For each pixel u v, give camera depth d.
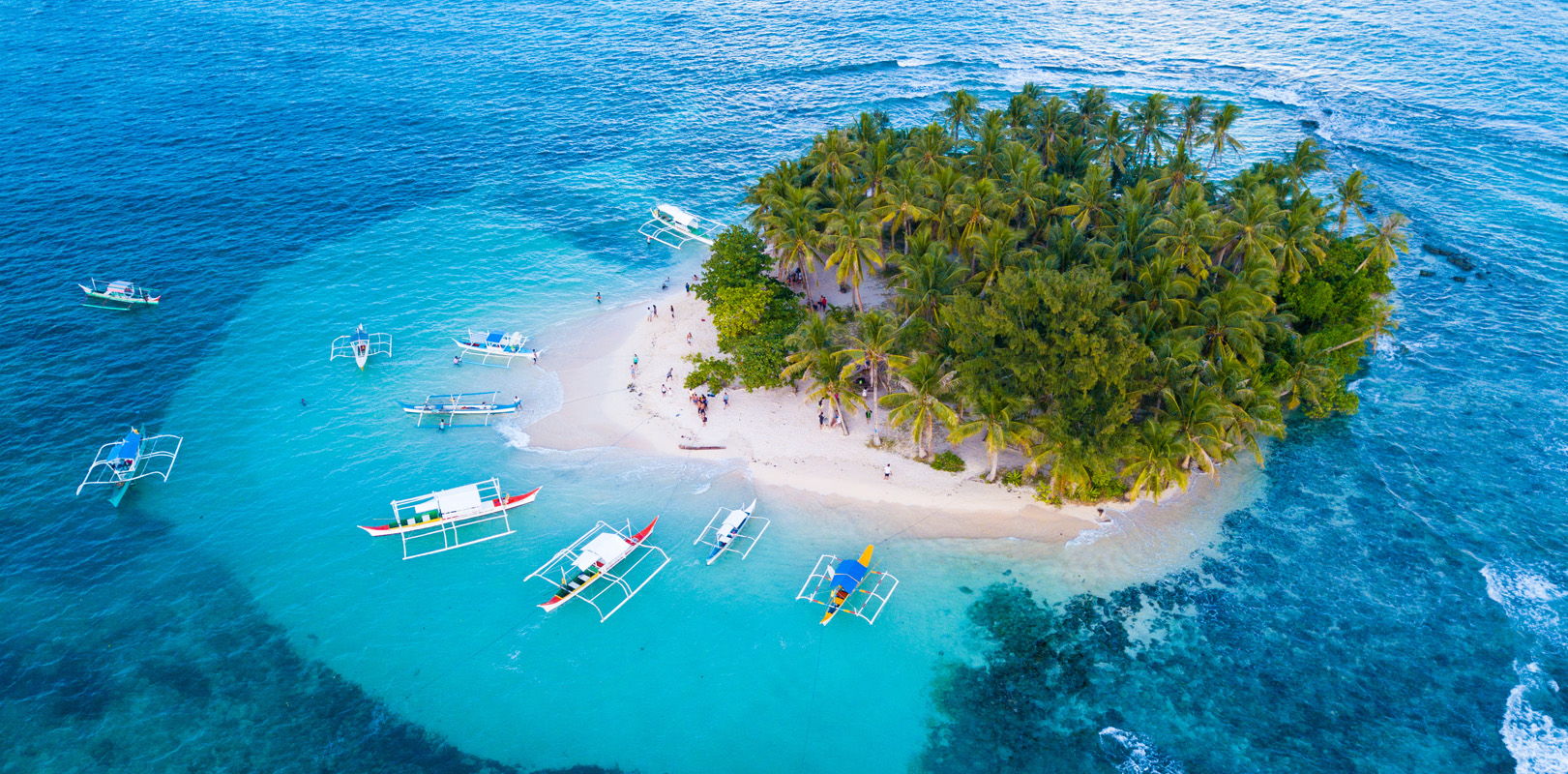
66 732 51.09
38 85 146.88
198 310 92.75
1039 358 60.44
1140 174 95.88
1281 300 85.56
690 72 164.88
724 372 77.06
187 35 174.00
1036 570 61.53
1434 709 51.91
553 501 68.31
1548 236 104.75
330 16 188.75
